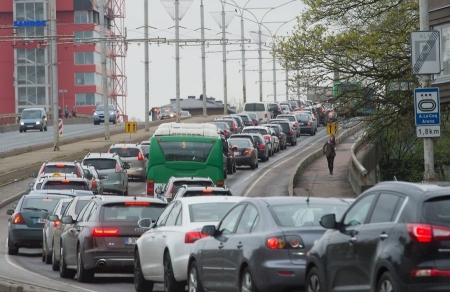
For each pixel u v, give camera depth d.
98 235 44.53
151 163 87.44
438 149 131.75
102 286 44.84
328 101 81.06
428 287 23.12
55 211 61.16
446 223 23.50
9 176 123.25
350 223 27.08
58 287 40.41
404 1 79.69
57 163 92.56
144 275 41.00
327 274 27.67
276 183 115.00
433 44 46.66
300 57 80.06
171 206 40.66
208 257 34.34
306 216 31.22
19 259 62.78
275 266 29.77
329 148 124.06
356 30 78.50
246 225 32.31
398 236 23.88
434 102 47.22
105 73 181.38
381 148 139.12
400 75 78.50
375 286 24.64
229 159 126.56
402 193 24.78
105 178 102.88
